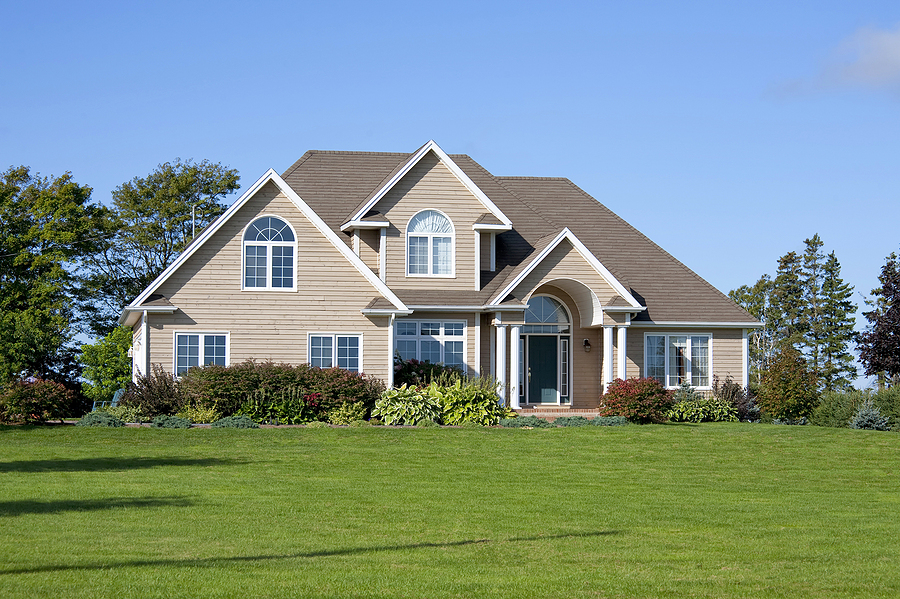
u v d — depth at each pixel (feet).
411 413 90.38
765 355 214.69
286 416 89.66
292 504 50.26
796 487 61.87
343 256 97.50
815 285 222.07
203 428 83.05
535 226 116.78
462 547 40.16
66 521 43.50
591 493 56.80
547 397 110.93
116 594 30.53
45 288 157.28
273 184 96.58
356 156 121.60
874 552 39.65
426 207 105.91
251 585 32.24
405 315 100.07
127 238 181.27
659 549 40.19
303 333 96.32
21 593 30.27
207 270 95.04
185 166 191.31
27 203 170.30
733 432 88.07
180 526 43.19
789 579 34.58
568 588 32.81
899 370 123.24
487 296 103.91
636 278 115.14
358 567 35.76
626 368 109.40
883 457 76.69
